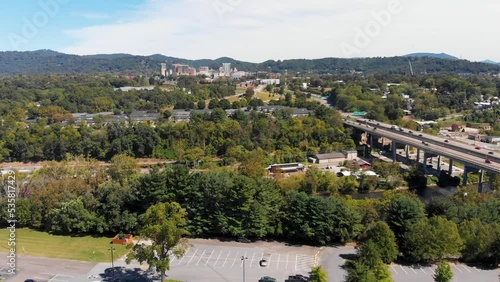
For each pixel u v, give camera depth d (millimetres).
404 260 138375
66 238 159250
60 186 177125
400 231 144000
